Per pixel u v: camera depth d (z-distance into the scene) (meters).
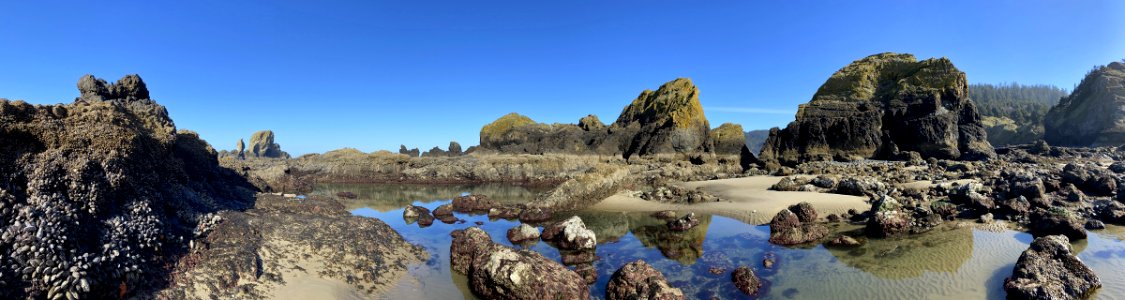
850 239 16.33
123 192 12.28
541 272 11.88
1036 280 10.76
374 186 50.31
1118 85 90.44
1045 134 105.19
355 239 15.60
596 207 27.50
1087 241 14.77
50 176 10.62
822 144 60.50
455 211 28.45
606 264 15.67
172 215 13.73
